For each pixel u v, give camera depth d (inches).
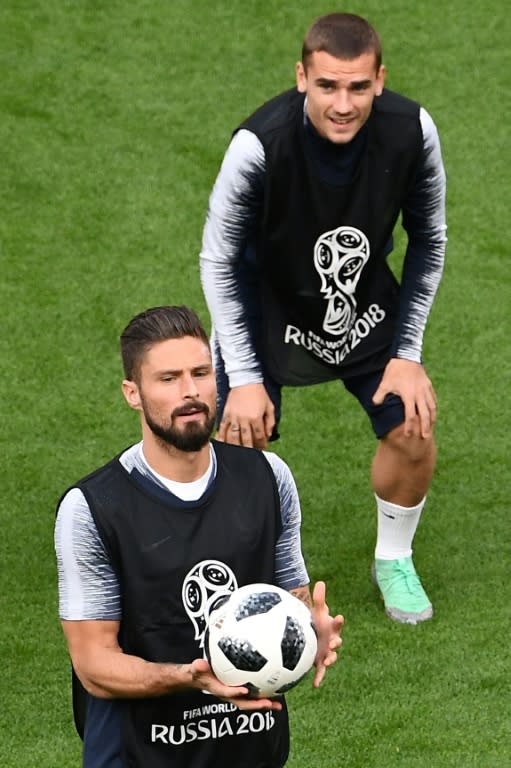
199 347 530.9
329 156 743.1
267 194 748.0
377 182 756.6
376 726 746.8
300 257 771.4
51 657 799.1
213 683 513.7
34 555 892.6
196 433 529.0
